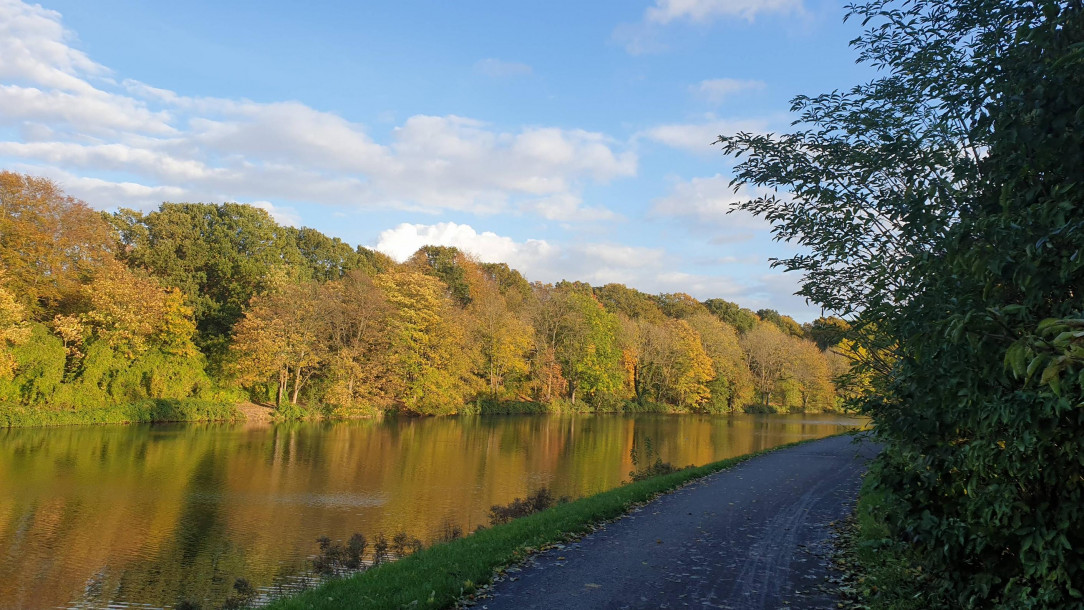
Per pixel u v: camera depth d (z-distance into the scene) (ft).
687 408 219.82
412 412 156.15
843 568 23.66
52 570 37.11
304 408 135.95
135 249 153.17
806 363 240.53
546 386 200.75
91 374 110.52
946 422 13.67
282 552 41.09
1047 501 11.43
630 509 35.60
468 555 24.76
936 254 12.75
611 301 291.79
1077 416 10.16
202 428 106.93
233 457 78.02
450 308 175.32
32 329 104.73
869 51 16.79
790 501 38.45
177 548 41.68
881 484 16.40
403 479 67.21
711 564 24.23
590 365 201.57
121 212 164.04
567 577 22.48
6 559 38.60
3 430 90.74
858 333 19.45
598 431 129.39
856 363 20.10
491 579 22.11
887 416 15.96
